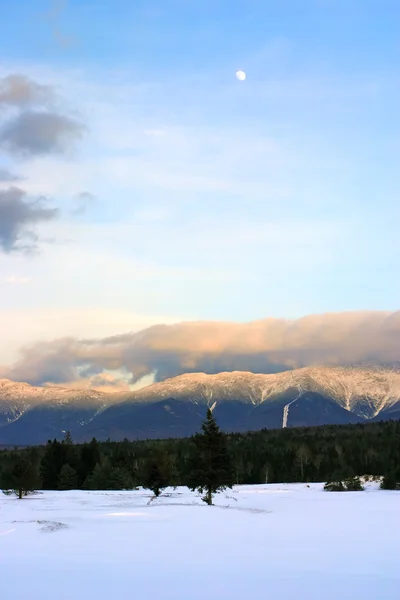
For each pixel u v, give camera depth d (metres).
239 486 121.69
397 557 29.50
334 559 28.92
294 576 24.84
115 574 25.31
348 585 23.11
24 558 29.53
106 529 43.00
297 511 57.97
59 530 42.38
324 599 21.03
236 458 145.88
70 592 22.17
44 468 123.19
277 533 39.66
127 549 32.50
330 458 155.25
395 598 21.12
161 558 29.33
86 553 31.11
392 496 82.12
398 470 104.00
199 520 49.69
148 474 89.06
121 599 21.11
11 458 150.25
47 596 21.59
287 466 153.75
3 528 43.72
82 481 127.06
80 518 52.66
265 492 98.06
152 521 49.09
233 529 42.41
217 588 22.70
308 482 144.00
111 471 115.44
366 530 41.16
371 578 24.36
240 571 25.89
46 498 86.50
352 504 66.81
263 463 154.38
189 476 77.31
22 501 80.00
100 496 90.62
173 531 41.34
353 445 172.25
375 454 149.62
